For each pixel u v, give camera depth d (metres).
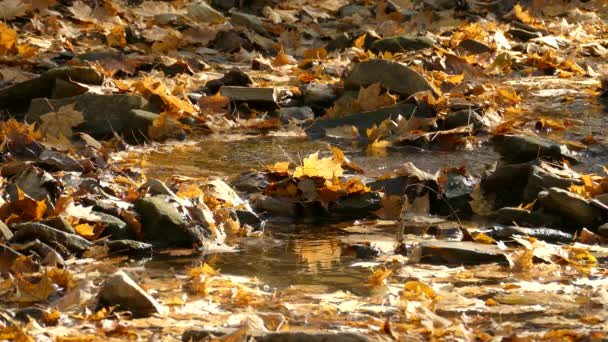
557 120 14.18
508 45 20.38
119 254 8.92
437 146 13.00
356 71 14.91
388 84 14.70
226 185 10.66
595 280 8.05
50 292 7.52
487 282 8.03
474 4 26.84
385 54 18.64
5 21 20.55
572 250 8.85
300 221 10.18
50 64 17.27
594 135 13.33
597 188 10.25
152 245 9.16
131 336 6.72
